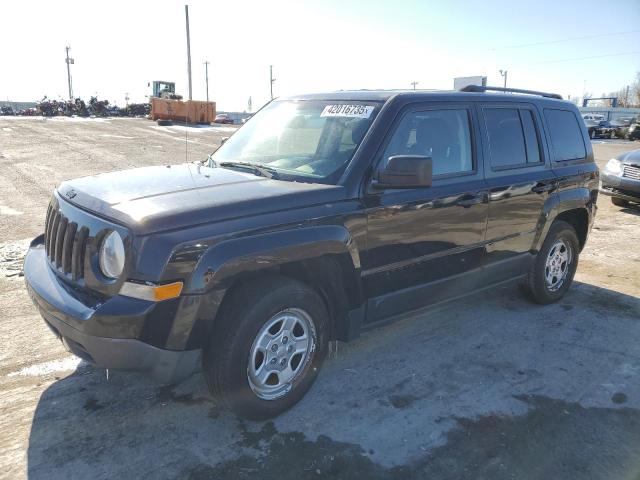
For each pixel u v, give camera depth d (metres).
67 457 2.84
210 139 22.61
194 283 2.70
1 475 2.68
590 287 5.89
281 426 3.17
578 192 5.21
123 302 2.65
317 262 3.29
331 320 3.52
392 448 2.99
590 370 3.97
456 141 4.08
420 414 3.33
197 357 2.87
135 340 2.65
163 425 3.14
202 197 2.98
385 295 3.65
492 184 4.26
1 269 5.70
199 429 3.12
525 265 4.86
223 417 3.24
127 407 3.31
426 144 3.85
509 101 4.64
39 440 2.96
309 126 3.91
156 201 2.90
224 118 50.22
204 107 34.00
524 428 3.22
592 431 3.21
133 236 2.66
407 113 3.73
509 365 4.01
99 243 2.84
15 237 7.03
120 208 2.84
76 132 23.27
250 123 4.55
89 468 2.76
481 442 3.07
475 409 3.41
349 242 3.29
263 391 3.13
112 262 2.73
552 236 5.05
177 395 3.46
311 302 3.23
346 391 3.57
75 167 13.56
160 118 33.38
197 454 2.90
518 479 2.78
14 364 3.78
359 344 4.30
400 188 3.36
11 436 2.99
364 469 2.82
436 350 4.22
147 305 2.62
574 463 2.92
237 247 2.81
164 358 2.75
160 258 2.63
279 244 2.94
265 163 3.80
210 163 4.08
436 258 3.92
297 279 3.33
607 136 40.28
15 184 10.97
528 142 4.77
